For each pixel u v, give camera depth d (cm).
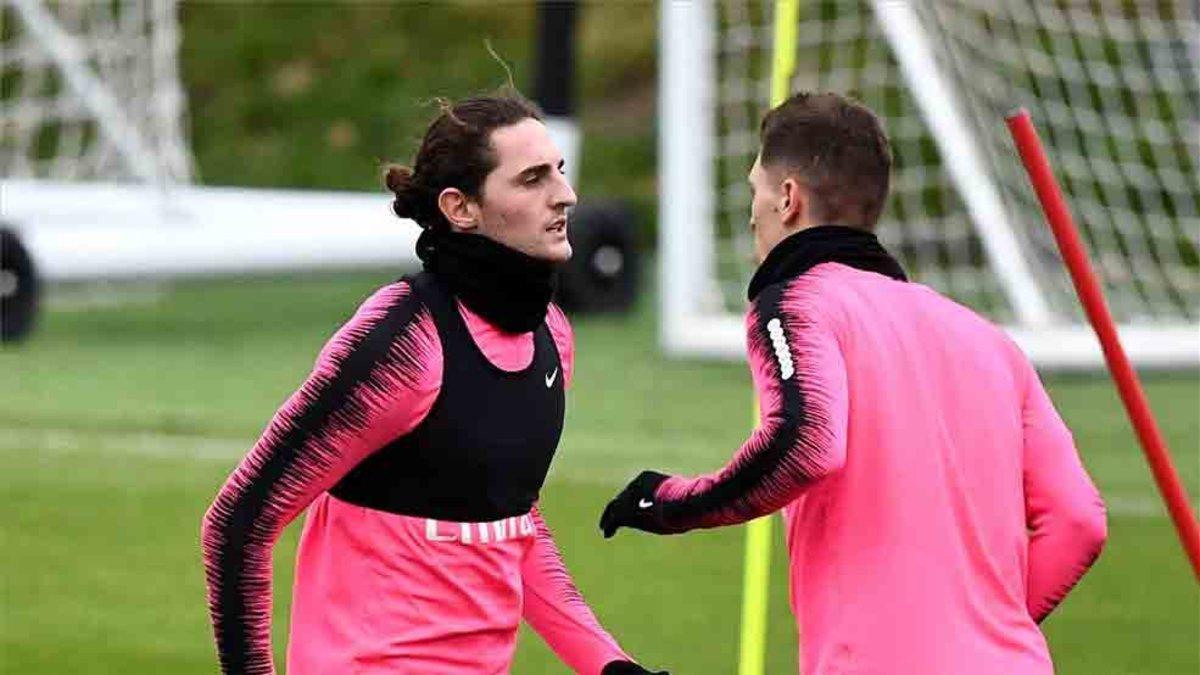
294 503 1172
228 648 1188
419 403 1170
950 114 4138
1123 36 5200
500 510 1209
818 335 1177
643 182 6556
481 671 1207
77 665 2242
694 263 4316
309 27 7469
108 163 5834
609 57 7212
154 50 5872
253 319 5103
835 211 1230
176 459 3359
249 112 7106
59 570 2662
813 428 1145
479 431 1188
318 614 1209
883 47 5634
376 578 1192
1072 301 4425
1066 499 1230
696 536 2862
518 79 7050
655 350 4519
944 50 4472
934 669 1161
